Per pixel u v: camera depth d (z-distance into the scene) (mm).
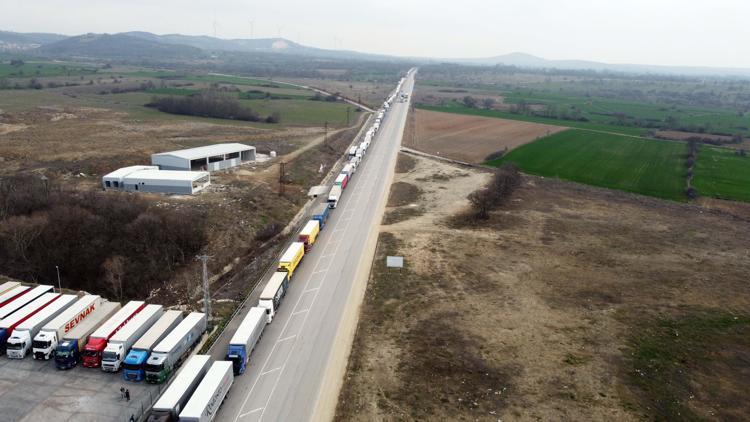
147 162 116938
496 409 42406
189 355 49688
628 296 63938
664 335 54844
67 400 42688
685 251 79750
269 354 50000
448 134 184125
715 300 63344
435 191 111688
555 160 146625
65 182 97812
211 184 101688
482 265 72062
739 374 48500
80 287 68438
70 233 72438
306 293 62781
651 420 41594
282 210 94375
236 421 40750
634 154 158250
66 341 47594
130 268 68062
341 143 159250
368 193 108375
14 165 105438
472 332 54219
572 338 53688
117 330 50031
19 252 70062
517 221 92312
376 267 70750
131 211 77938
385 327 55062
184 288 66938
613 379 46875
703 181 126750
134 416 40656
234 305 59844
